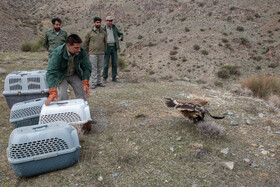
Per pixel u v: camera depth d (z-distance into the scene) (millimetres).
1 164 3074
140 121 4457
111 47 7699
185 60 65500
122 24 123938
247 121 4488
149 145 3586
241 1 105688
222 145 3604
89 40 6914
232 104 5699
